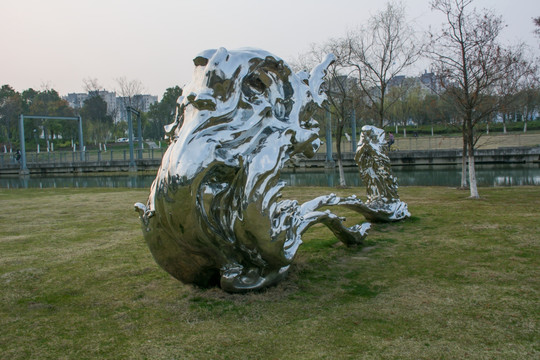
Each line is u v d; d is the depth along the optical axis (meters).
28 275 5.09
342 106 16.09
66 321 3.72
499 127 43.75
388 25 22.20
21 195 15.74
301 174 25.42
